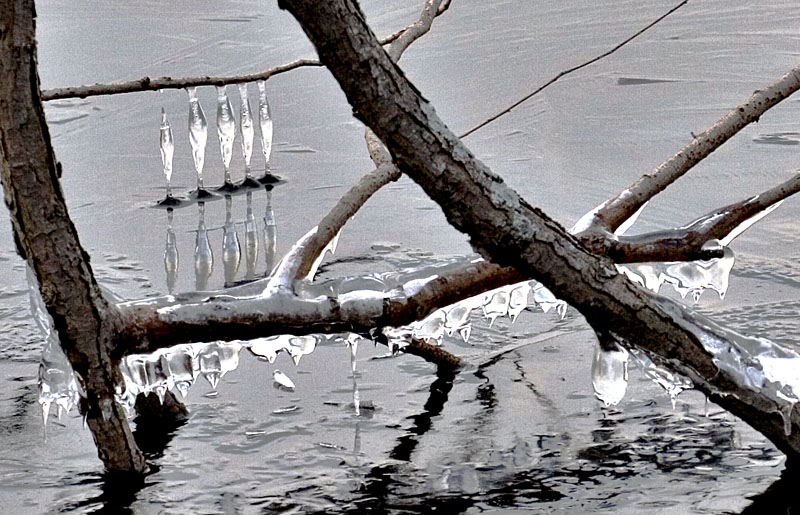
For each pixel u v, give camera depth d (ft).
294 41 35.91
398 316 13.53
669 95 30.86
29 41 11.57
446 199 11.52
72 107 32.58
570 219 23.81
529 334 20.24
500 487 14.85
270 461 15.76
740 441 15.97
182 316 13.24
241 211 25.62
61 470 15.57
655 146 27.76
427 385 18.26
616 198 13.76
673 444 15.94
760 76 31.55
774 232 23.76
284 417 17.15
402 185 27.94
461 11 38.83
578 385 18.03
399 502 14.51
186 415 17.21
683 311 13.39
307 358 19.43
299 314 13.32
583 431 16.44
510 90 31.60
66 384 14.14
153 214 25.64
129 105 32.48
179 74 33.17
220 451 16.08
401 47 15.94
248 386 18.33
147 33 37.11
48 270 12.57
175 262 23.13
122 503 14.60
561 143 28.30
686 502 14.25
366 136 16.02
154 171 28.30
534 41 35.35
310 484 15.08
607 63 33.32
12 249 24.85
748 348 13.83
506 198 11.71
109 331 13.14
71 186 27.43
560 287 12.52
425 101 11.05
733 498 14.30
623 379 14.97
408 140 11.07
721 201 24.73
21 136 11.89
